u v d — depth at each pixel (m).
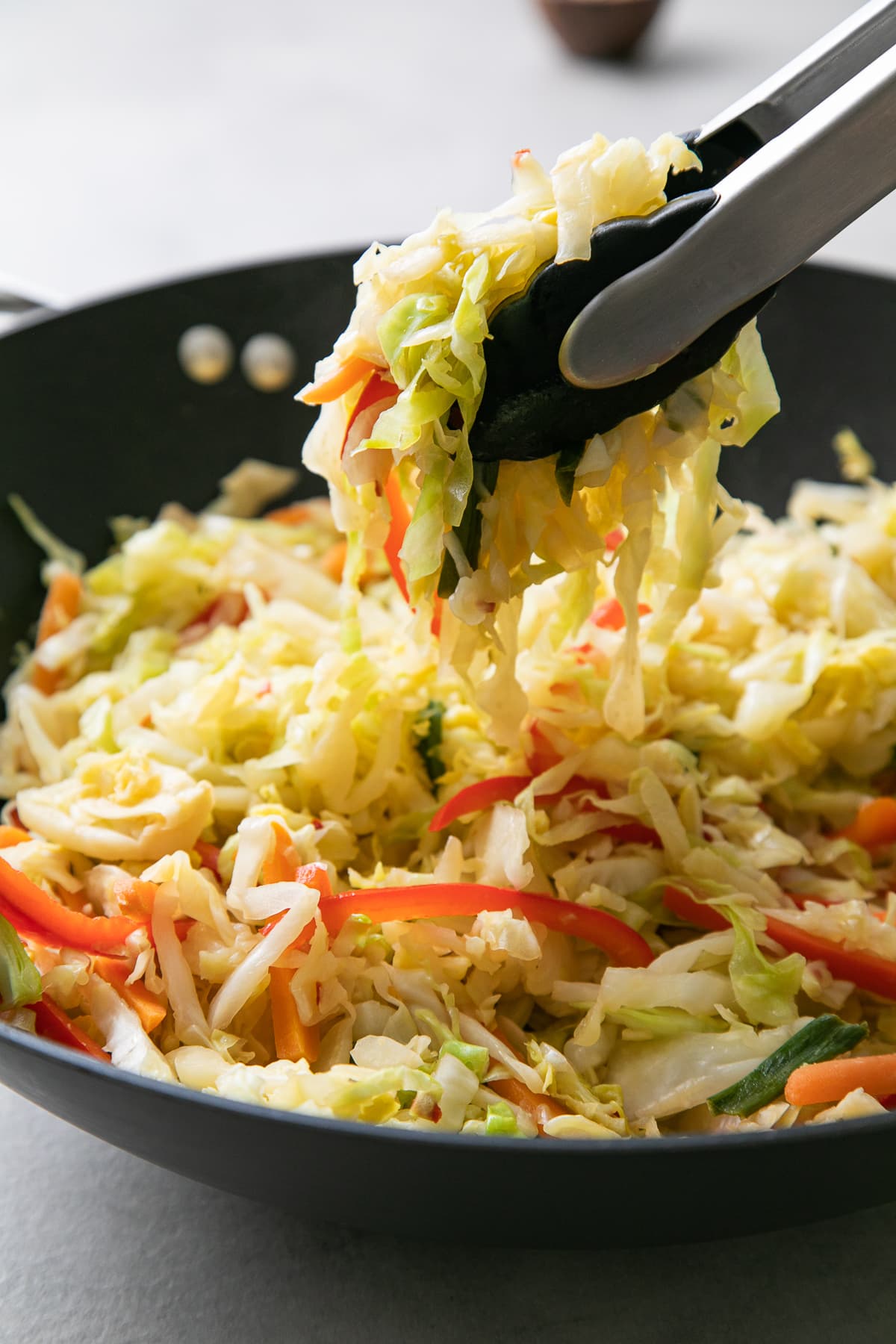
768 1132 0.64
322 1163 0.65
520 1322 0.70
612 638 0.80
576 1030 0.73
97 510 0.88
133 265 1.16
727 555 0.86
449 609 0.73
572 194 0.68
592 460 0.69
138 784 0.77
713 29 1.53
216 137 1.38
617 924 0.74
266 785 0.78
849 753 0.81
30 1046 0.65
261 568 0.87
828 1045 0.72
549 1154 0.63
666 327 0.67
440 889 0.74
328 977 0.73
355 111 1.42
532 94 1.42
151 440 0.89
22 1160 0.74
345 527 0.74
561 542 0.71
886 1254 0.72
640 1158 0.63
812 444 0.89
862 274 0.86
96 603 0.87
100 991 0.72
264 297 0.88
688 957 0.74
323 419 0.73
